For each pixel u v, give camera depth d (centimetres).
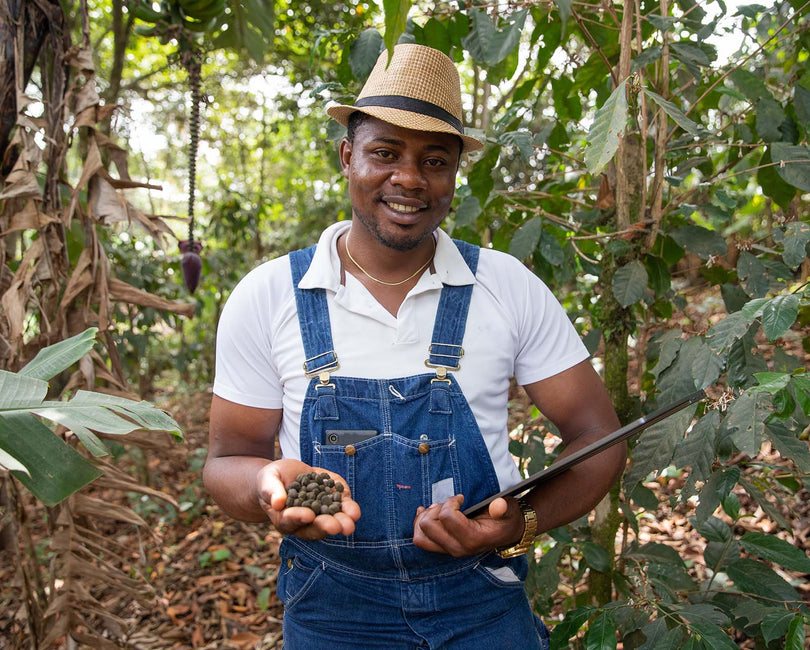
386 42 87
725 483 146
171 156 603
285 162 698
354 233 128
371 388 120
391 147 117
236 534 370
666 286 172
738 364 141
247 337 127
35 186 179
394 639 123
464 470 120
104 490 420
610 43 191
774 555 156
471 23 176
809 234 144
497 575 126
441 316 123
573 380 130
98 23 345
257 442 131
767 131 161
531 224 180
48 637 197
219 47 132
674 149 173
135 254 396
